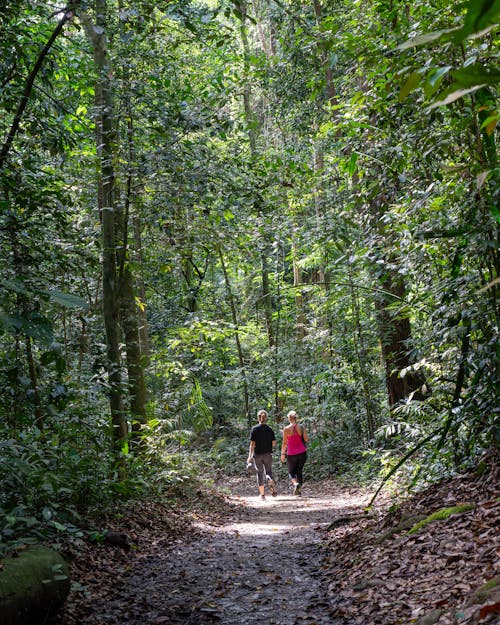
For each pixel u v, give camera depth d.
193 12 7.97
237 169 9.86
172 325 19.78
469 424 6.12
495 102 4.49
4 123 7.65
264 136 20.47
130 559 6.34
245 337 23.55
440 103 1.04
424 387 7.53
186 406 14.99
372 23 7.31
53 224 7.82
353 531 7.09
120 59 9.32
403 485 8.73
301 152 17.30
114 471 8.34
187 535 8.16
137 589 5.29
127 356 11.69
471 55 4.51
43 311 7.47
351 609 4.13
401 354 12.75
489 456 5.75
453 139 5.57
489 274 5.61
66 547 5.77
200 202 9.59
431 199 6.48
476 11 0.78
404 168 6.48
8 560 3.95
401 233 6.77
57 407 6.47
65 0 8.48
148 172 9.21
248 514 11.12
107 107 9.21
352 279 14.69
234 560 6.54
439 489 6.17
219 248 10.79
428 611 3.50
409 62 5.32
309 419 18.41
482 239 5.05
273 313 25.81
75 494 7.07
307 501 12.64
